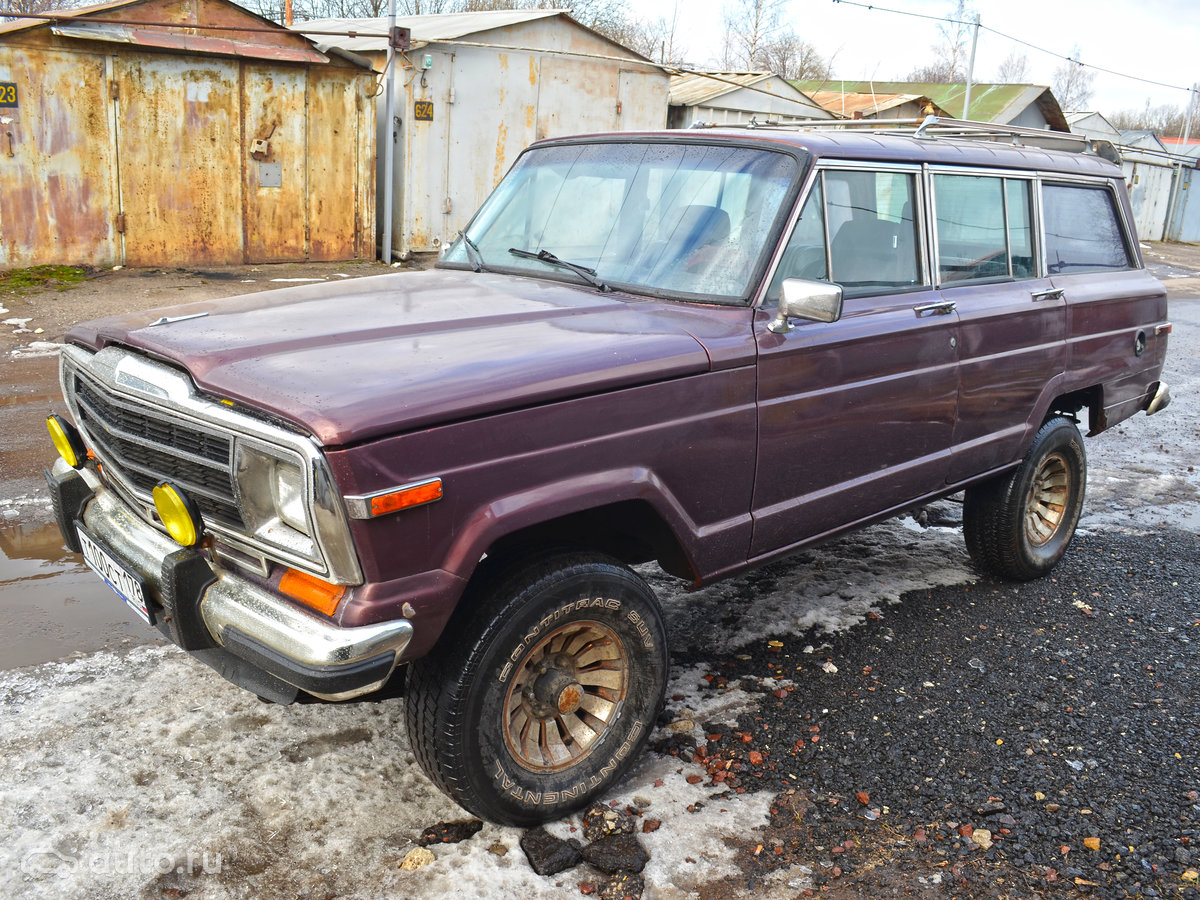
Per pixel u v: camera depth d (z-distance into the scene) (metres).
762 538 3.31
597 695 2.98
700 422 2.96
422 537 2.36
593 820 2.89
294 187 13.59
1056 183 4.70
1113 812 2.99
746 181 3.42
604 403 2.69
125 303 10.62
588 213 3.72
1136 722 3.51
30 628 3.86
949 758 3.26
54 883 2.53
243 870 2.62
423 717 2.60
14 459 5.76
